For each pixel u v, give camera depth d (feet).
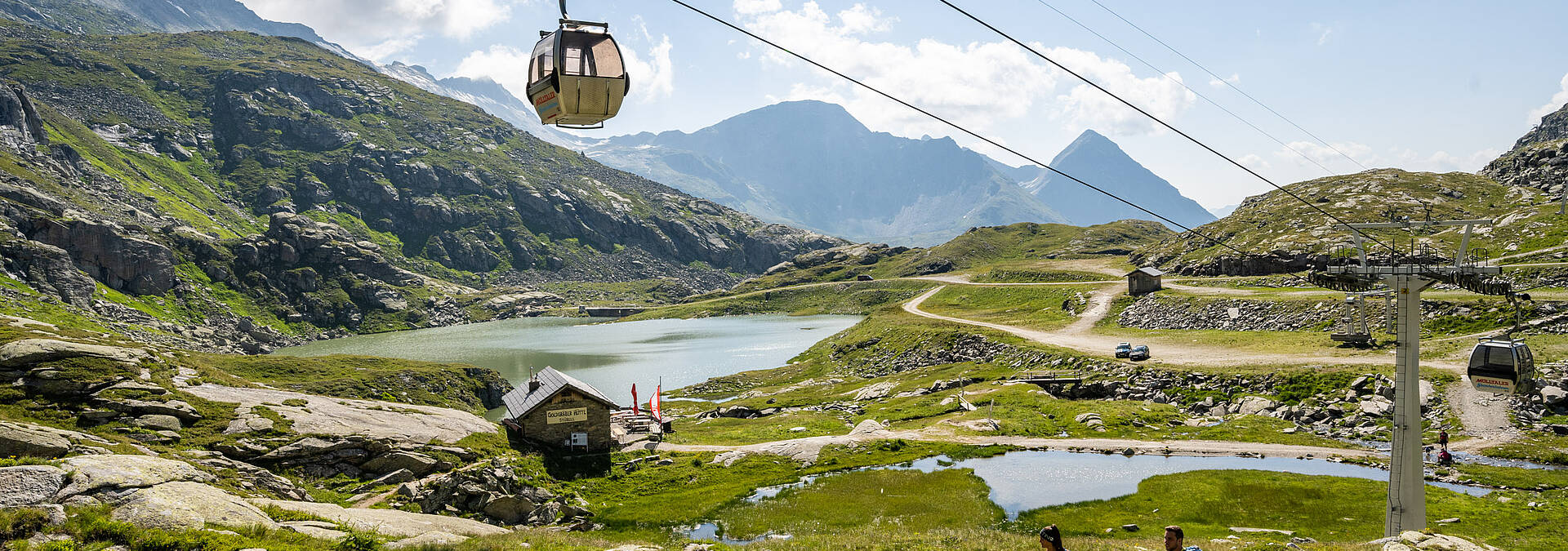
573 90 69.21
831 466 193.06
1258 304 404.36
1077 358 341.82
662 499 167.94
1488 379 109.91
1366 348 288.71
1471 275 103.55
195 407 177.17
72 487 75.15
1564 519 130.11
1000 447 208.54
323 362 432.66
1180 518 145.18
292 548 71.05
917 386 346.33
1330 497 154.20
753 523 146.92
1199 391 273.54
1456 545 80.43
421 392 409.90
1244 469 178.70
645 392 429.79
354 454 166.09
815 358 529.04
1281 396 251.19
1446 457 175.63
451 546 82.38
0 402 162.50
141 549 65.10
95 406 168.35
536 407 193.26
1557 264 367.45
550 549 84.28
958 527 141.28
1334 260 120.98
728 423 291.99
